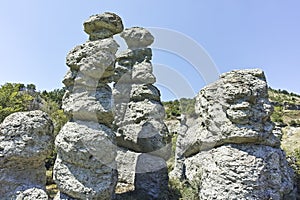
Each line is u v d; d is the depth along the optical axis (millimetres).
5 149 8367
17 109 19281
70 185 8461
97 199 8375
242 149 8758
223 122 9109
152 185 12469
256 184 8266
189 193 11461
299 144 24578
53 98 32656
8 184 8367
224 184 8438
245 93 8812
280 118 34000
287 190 9602
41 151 8680
